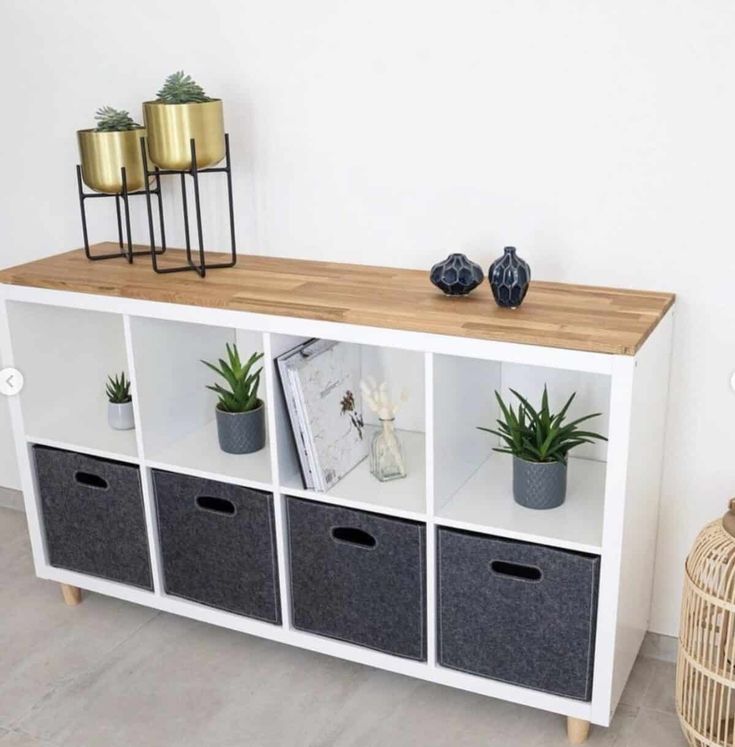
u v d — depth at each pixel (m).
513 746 2.02
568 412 2.21
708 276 2.02
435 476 1.97
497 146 2.12
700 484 2.14
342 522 2.09
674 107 1.95
